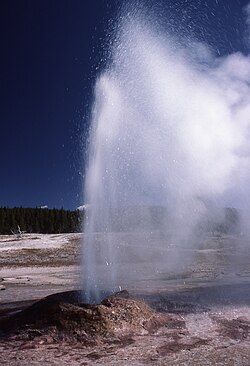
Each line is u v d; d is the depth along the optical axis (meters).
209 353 8.82
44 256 46.94
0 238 74.88
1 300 18.39
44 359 8.54
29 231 103.88
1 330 10.73
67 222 105.12
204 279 25.88
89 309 10.61
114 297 11.64
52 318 10.49
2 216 103.94
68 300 12.46
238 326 11.10
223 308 13.41
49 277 29.09
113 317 10.55
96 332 10.02
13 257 46.25
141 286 21.78
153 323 10.92
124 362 8.28
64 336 9.92
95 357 8.63
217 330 10.70
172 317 11.94
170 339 9.88
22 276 30.31
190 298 15.53
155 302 14.19
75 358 8.59
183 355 8.69
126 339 9.85
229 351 8.95
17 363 8.30
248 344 9.50
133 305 11.23
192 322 11.48
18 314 11.64
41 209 110.88
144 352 8.91
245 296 16.12
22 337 10.04
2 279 28.38
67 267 36.34
